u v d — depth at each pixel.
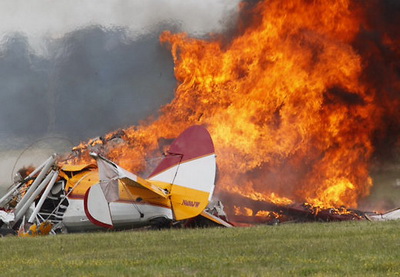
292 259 50.59
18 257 55.81
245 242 58.12
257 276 45.81
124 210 76.81
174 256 52.94
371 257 50.31
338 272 46.50
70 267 50.16
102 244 60.12
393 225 66.25
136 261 51.31
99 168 75.44
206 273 46.88
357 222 70.81
